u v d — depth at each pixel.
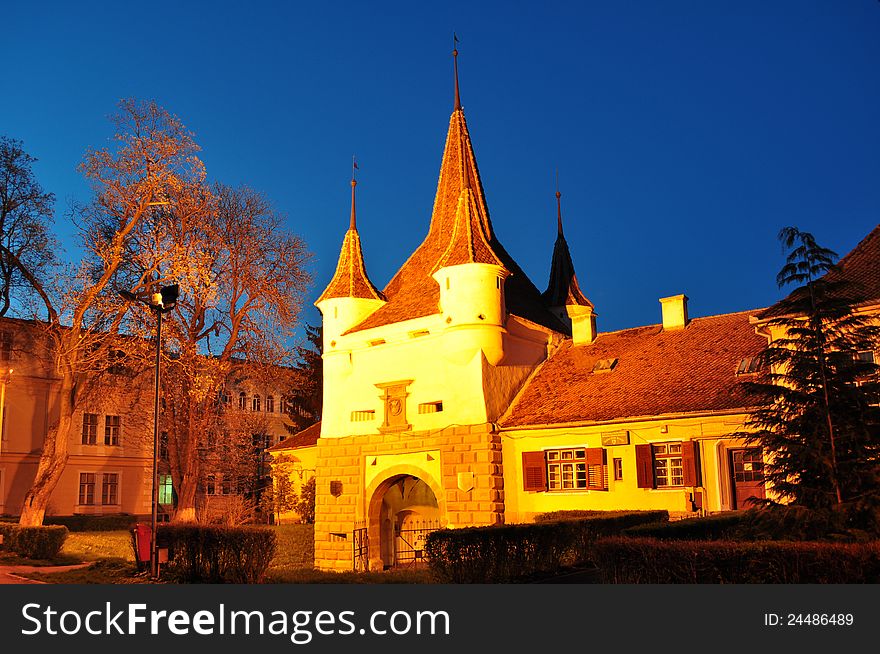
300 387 47.59
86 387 38.66
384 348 33.97
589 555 19.55
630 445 26.59
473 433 29.73
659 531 16.58
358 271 37.03
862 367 14.09
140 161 34.91
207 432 39.84
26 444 46.12
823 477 13.67
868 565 10.51
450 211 38.44
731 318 30.42
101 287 33.41
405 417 32.28
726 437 24.31
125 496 50.78
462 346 30.62
